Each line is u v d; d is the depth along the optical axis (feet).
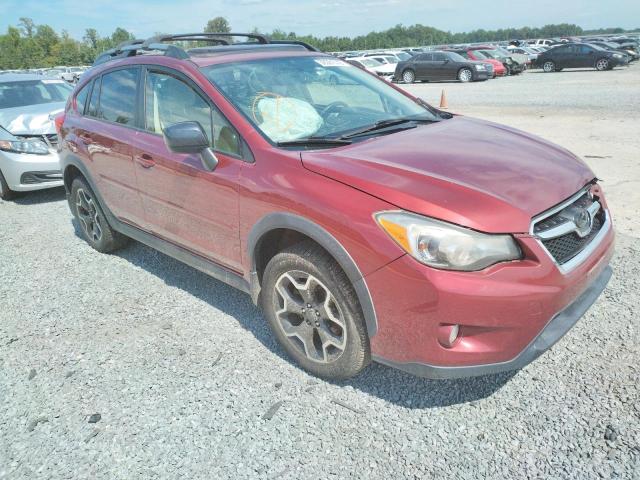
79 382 9.85
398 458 7.64
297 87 11.44
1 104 24.41
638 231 15.12
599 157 24.84
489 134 10.57
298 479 7.40
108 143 13.24
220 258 10.78
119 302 12.85
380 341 8.08
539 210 7.73
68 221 19.62
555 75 85.92
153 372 9.98
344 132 10.37
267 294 9.71
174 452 8.03
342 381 9.37
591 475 7.11
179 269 14.61
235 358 10.27
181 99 11.16
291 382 9.45
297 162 8.86
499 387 8.93
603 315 10.78
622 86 59.16
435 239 7.24
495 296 7.15
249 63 11.68
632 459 7.30
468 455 7.61
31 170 21.62
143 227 13.11
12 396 9.61
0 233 18.71
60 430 8.65
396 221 7.49
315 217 8.27
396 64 92.43
